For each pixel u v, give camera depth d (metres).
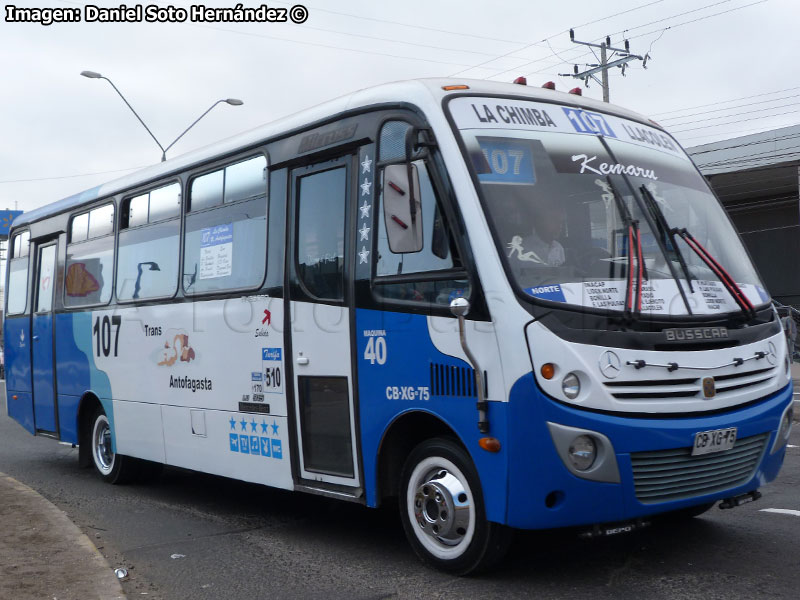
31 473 10.62
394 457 5.80
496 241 5.04
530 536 6.25
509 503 4.83
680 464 4.99
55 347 10.60
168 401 8.23
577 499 4.76
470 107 5.54
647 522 5.21
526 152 5.48
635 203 5.59
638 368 4.87
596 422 4.73
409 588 5.23
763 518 6.57
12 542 6.29
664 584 5.07
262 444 6.89
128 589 5.49
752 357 5.36
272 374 6.77
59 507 8.39
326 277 6.25
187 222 8.12
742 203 31.78
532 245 5.11
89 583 5.29
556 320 4.82
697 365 5.05
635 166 5.84
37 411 11.10
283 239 6.74
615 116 6.20
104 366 9.45
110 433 9.42
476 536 5.13
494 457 4.91
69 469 10.89
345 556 6.10
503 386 4.86
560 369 4.75
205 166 7.94
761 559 5.50
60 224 10.73
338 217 6.21
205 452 7.67
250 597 5.26
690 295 5.30
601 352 4.81
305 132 6.67
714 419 5.06
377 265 5.79
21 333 11.56
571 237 5.25
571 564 5.54
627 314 4.96
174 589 5.50
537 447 4.73
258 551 6.38
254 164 7.21
